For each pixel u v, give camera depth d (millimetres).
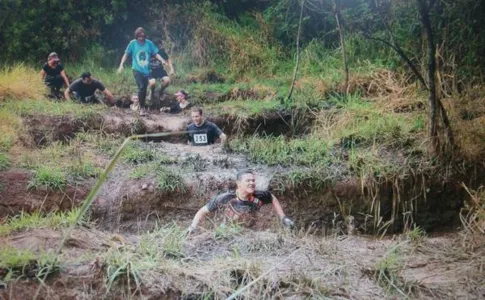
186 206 7996
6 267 4262
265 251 5449
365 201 8234
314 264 5203
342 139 9391
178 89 12695
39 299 4168
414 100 10273
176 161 8797
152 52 11625
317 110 10922
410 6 11539
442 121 8391
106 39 14961
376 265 5219
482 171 8367
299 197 8195
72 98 11688
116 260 4496
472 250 6250
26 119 9867
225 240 5621
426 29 7941
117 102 12336
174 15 14898
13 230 5250
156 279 4461
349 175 8398
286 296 4605
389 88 10930
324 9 13477
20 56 13930
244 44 14375
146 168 8336
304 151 9234
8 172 7965
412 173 8266
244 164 8836
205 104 12148
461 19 10914
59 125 9969
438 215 8250
